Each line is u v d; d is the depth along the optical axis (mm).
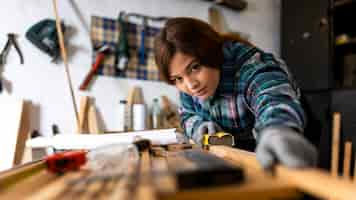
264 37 2080
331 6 1596
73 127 1624
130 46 1747
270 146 327
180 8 1865
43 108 1584
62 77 1623
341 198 223
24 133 1521
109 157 516
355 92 1469
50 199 263
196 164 338
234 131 940
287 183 278
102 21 1700
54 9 1496
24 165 443
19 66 1554
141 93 1756
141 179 323
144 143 602
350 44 1601
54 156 440
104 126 1677
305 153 301
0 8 1540
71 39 1646
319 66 1663
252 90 666
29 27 1578
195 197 253
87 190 290
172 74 711
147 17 1781
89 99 1662
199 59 674
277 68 664
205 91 752
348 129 1476
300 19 1808
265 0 2105
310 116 897
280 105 481
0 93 1520
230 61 796
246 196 254
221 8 1966
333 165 589
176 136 762
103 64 1690
